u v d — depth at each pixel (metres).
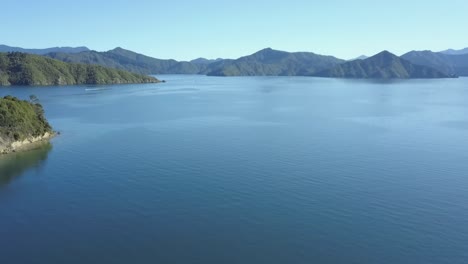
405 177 68.44
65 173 71.81
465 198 59.38
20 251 45.88
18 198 60.44
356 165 75.31
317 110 157.38
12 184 66.50
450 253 44.88
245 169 72.88
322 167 73.94
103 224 51.91
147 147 89.88
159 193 61.56
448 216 53.53
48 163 78.12
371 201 58.28
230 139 98.31
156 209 55.97
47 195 61.56
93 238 48.50
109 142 95.69
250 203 57.72
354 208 55.94
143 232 49.72
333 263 43.25
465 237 48.19
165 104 182.38
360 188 63.25
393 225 51.06
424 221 52.12
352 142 94.69
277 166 74.62
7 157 82.94
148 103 187.38
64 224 52.06
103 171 72.44
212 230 50.00
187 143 93.81
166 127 116.19
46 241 47.97
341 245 46.50
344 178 67.88
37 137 98.31
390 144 92.69
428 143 93.69
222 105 177.88
